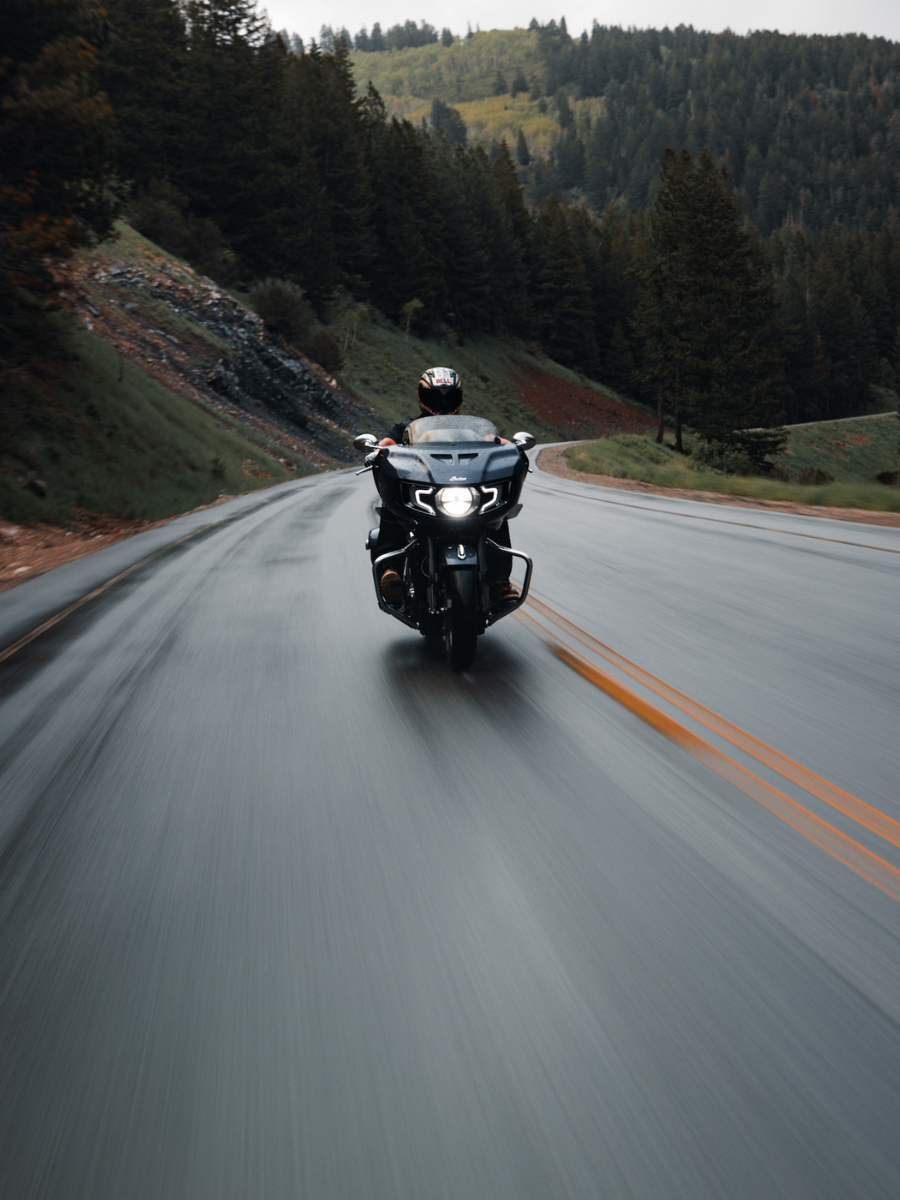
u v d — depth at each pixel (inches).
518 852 117.6
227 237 2746.1
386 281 3740.2
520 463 224.7
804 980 86.6
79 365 1016.2
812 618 265.0
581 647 237.1
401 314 3737.7
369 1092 73.0
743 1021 80.6
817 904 101.7
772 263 6865.2
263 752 162.7
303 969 91.7
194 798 142.1
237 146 2726.4
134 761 161.2
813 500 724.7
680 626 258.8
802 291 5890.8
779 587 319.0
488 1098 71.8
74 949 97.4
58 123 737.0
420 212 3885.3
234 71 2775.6
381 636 258.2
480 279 4136.3
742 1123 68.2
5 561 525.3
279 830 128.1
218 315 1920.5
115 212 903.7
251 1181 64.0
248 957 94.4
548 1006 83.7
